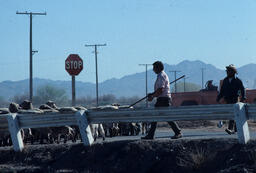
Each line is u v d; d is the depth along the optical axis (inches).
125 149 731.4
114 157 731.4
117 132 1274.6
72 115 785.6
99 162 737.0
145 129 1576.0
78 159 758.5
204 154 673.6
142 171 693.3
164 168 682.8
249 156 632.4
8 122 828.0
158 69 796.6
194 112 716.7
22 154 816.9
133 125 1446.9
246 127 682.8
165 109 733.3
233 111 687.1
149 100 805.2
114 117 762.8
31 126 823.7
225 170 623.5
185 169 664.4
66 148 792.9
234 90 877.2
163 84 787.4
